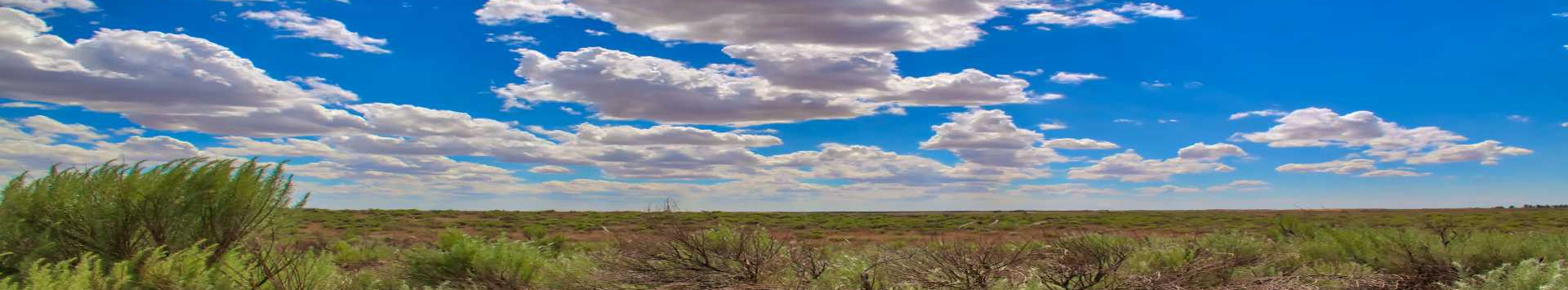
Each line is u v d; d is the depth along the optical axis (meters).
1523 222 41.62
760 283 7.77
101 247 8.38
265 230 9.35
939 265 7.07
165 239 8.62
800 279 7.64
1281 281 6.75
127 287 7.02
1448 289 7.70
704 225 8.69
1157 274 6.78
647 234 8.52
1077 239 8.27
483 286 9.41
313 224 38.41
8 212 8.27
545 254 11.33
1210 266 7.10
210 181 8.88
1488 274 7.33
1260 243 9.68
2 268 8.09
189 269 7.43
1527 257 8.52
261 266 7.60
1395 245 8.88
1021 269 6.94
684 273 8.14
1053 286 6.68
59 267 6.80
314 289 7.59
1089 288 6.74
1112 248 8.04
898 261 7.46
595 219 53.56
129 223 8.49
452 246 10.34
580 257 9.45
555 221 52.03
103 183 8.59
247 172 9.13
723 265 8.23
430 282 9.92
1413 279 8.31
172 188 8.71
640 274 8.20
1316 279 6.86
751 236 8.55
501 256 9.79
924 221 53.91
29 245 8.21
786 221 53.66
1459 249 8.62
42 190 8.40
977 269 6.92
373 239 22.67
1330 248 9.74
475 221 51.56
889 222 50.91
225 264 7.63
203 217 8.86
